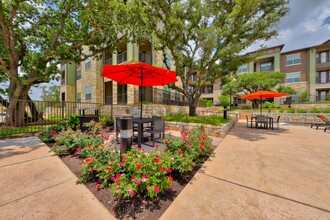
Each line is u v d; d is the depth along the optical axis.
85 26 7.62
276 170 2.79
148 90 12.38
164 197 1.98
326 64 18.20
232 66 7.68
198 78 8.09
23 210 1.69
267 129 7.51
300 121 11.02
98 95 13.80
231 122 7.80
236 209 1.77
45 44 8.85
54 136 4.32
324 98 18.08
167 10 6.64
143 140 4.57
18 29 7.71
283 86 18.81
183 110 14.02
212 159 3.34
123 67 4.25
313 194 2.05
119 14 7.10
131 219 1.61
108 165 2.28
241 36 6.99
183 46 7.83
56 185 2.20
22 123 7.53
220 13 7.35
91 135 3.73
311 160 3.28
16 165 2.85
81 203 1.83
